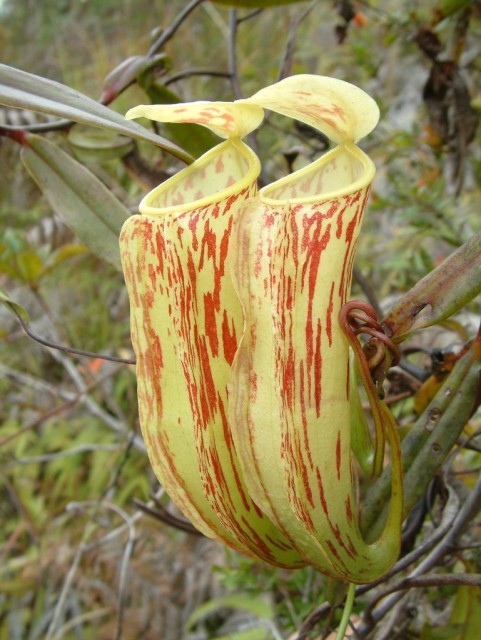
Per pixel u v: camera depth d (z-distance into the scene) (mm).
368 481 364
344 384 206
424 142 500
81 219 312
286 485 199
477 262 209
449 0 434
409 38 456
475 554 299
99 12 1307
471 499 268
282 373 195
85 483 839
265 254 192
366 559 215
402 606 314
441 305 211
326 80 201
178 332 207
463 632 281
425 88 454
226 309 204
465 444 292
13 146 860
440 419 223
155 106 212
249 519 217
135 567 688
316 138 389
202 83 844
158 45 366
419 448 225
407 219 506
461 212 542
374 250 636
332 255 197
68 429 858
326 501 204
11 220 955
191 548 705
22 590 739
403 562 266
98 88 936
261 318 194
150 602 678
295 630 395
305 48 837
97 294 947
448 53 488
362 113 208
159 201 230
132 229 210
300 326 197
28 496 808
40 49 1368
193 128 354
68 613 735
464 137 448
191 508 223
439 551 276
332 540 208
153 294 212
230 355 207
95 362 636
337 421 204
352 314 204
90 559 700
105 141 362
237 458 212
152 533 702
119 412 671
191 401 209
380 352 208
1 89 226
